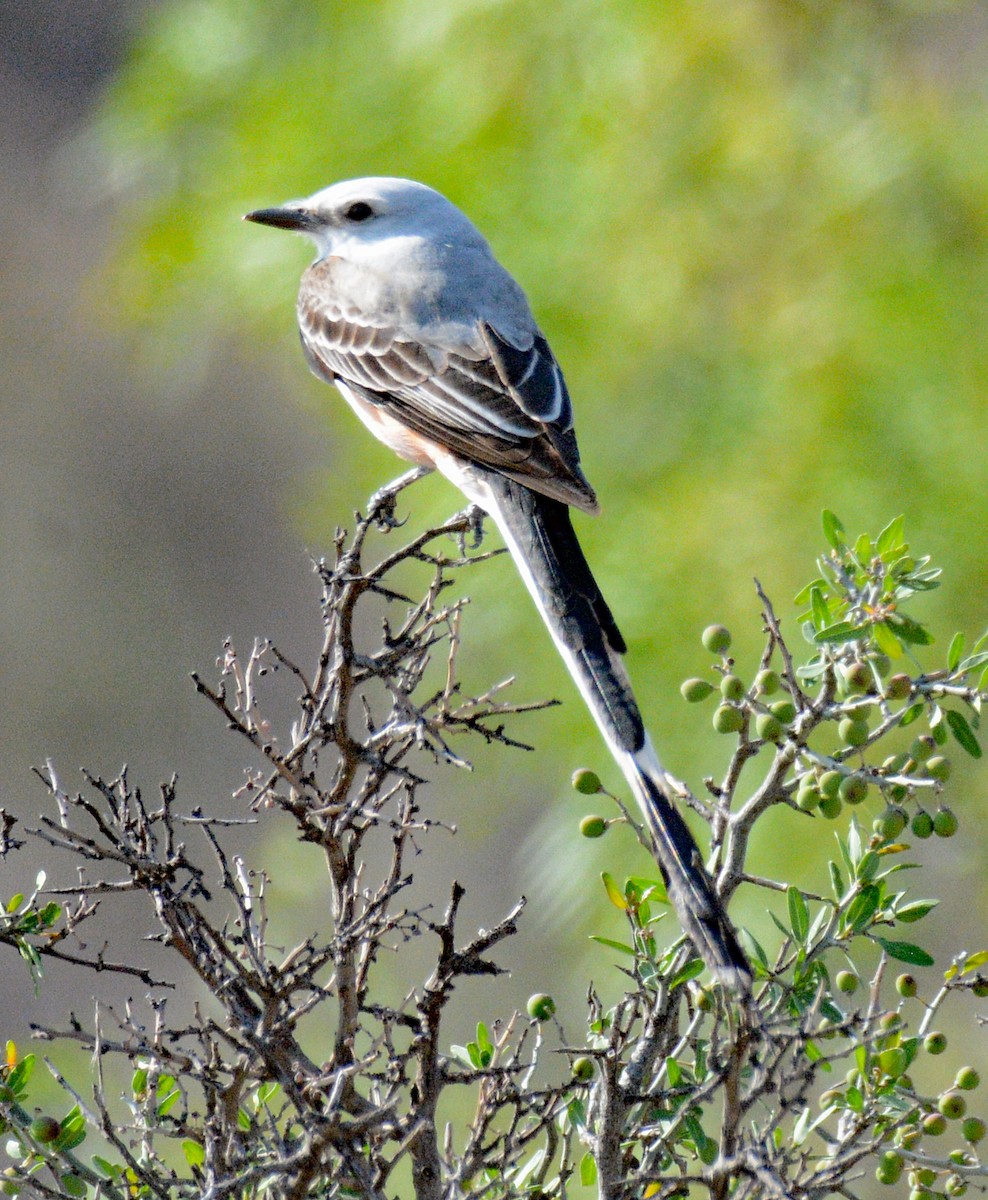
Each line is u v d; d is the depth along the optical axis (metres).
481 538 8.16
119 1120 8.31
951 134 10.55
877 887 5.53
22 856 20.27
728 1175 4.92
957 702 9.29
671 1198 5.30
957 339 10.18
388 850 16.94
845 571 5.70
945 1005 11.38
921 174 10.49
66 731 22.34
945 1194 5.41
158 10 13.05
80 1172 5.41
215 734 22.56
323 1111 5.25
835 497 10.03
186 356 12.61
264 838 14.36
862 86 10.90
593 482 10.60
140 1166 5.34
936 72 10.95
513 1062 5.48
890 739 10.01
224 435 24.14
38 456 24.05
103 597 23.42
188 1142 5.72
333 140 11.56
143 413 24.03
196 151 12.29
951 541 9.85
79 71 27.44
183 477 24.09
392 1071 5.31
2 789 21.59
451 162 11.22
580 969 10.49
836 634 5.53
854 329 10.27
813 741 9.48
